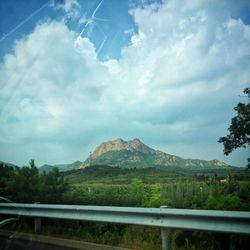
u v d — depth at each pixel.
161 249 7.09
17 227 8.79
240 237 6.61
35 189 10.22
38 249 7.75
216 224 6.17
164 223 6.81
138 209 7.13
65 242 8.18
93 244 7.81
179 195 8.29
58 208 8.63
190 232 7.24
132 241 7.58
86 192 9.82
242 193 7.83
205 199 7.93
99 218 7.91
